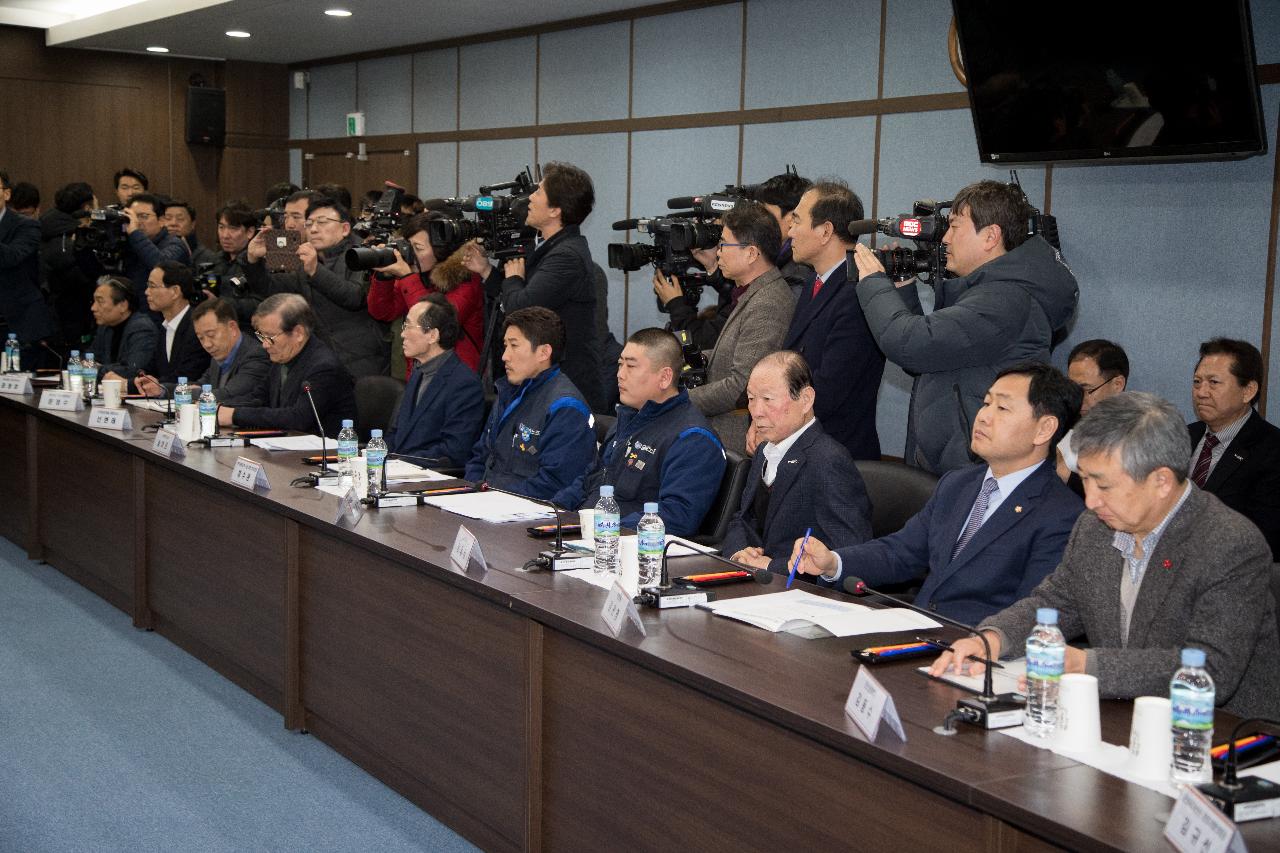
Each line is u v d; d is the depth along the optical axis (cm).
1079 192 509
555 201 441
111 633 445
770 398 304
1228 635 198
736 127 653
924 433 331
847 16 594
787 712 192
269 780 322
